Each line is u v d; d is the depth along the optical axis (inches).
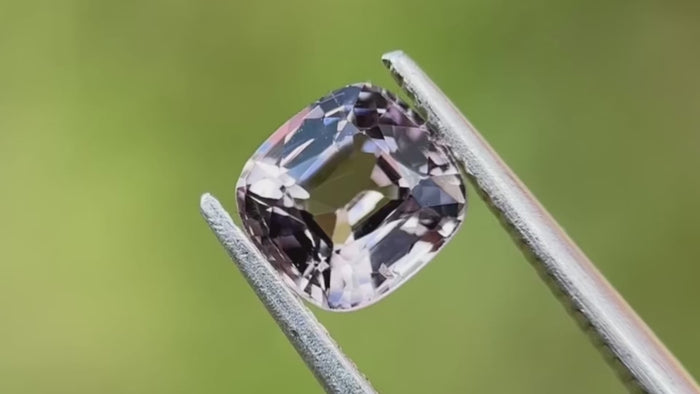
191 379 3.2
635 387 2.2
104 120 3.3
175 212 3.3
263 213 2.3
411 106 2.4
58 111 3.3
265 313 3.2
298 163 2.3
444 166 2.4
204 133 3.3
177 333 3.2
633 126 3.3
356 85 2.4
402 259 2.3
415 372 3.2
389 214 2.3
